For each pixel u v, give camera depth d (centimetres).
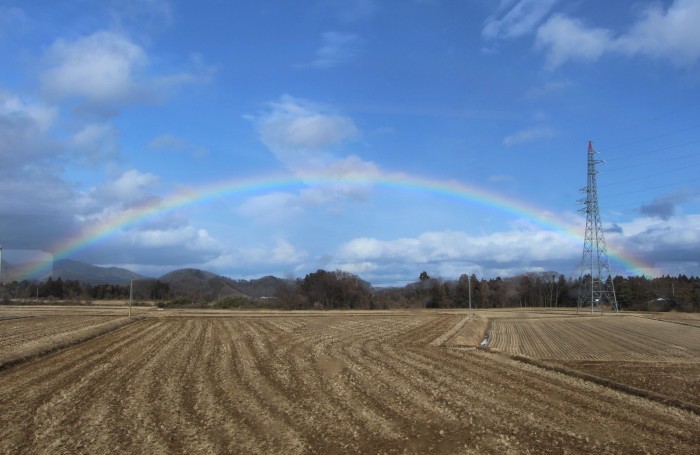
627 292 14238
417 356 3716
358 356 3669
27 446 1501
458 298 16225
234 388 2373
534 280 17712
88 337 4803
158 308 11531
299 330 5969
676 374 3198
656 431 1727
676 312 12738
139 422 1758
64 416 1838
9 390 2312
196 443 1522
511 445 1548
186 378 2634
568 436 1648
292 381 2584
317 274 14712
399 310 12900
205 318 8138
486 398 2225
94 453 1434
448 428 1723
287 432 1645
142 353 3700
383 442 1559
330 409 1970
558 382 2662
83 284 16012
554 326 7944
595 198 12388
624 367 3544
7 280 14075
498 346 5012
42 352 3591
